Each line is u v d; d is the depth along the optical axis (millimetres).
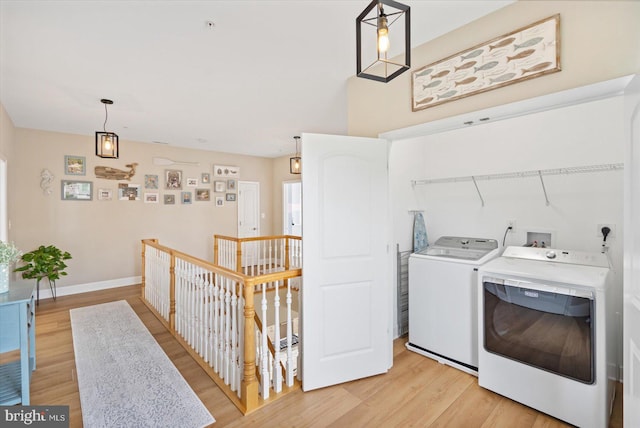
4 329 1848
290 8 1855
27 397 1912
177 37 2154
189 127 4543
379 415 1979
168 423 1897
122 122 4230
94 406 2053
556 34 1654
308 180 2252
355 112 2834
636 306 1312
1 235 3635
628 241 1402
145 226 5551
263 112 3826
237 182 6852
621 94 1484
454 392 2229
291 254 5438
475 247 3152
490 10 1896
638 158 1313
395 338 3232
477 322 2465
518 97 1812
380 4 1247
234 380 2189
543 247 2717
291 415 1976
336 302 2328
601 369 1773
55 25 1988
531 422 1912
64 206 4750
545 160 2779
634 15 1438
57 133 4688
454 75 2092
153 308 4086
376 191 2477
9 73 2676
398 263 3311
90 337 3164
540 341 1990
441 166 3551
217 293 2443
